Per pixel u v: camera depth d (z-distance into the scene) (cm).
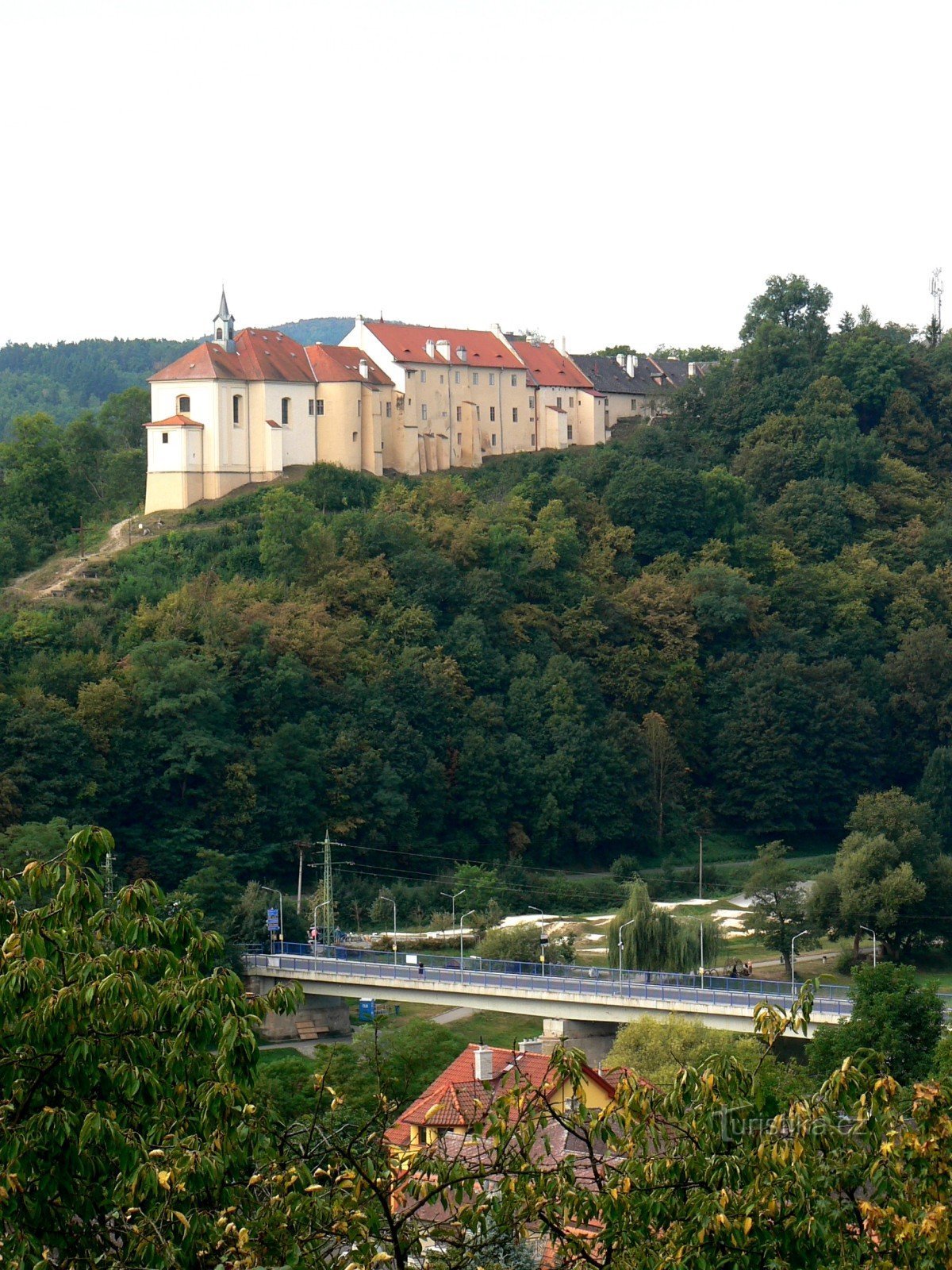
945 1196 3959
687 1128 4084
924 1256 3862
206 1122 4088
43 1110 4003
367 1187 4028
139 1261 3881
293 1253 3841
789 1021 4222
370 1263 3872
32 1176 4025
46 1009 4081
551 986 17438
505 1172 4053
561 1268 4034
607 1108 4131
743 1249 3853
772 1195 3875
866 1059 4128
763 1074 4244
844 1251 3912
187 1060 4247
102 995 4100
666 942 18988
